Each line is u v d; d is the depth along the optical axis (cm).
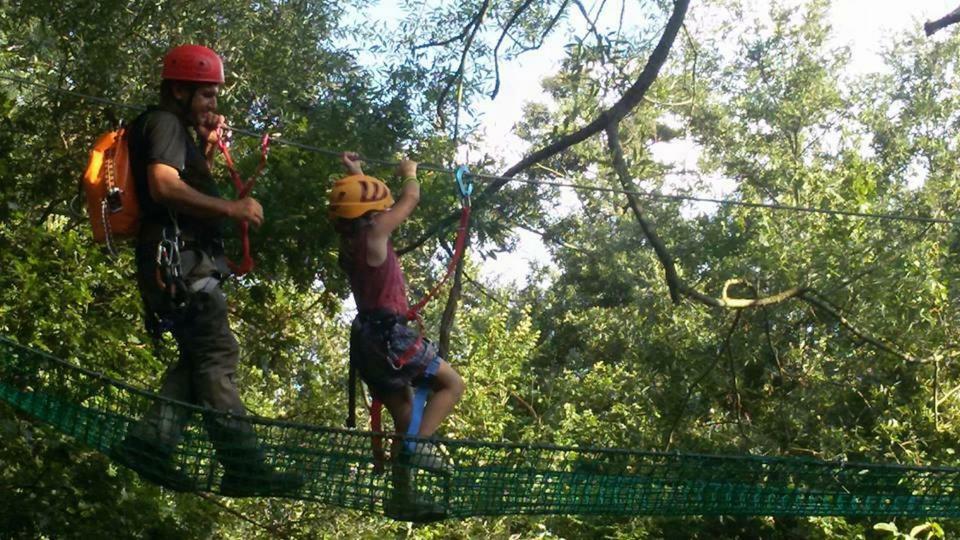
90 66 1156
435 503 631
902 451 1577
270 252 1078
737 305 1168
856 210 1491
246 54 1252
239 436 598
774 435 1642
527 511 653
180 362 607
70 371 601
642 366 1727
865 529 1591
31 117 1169
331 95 1224
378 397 622
